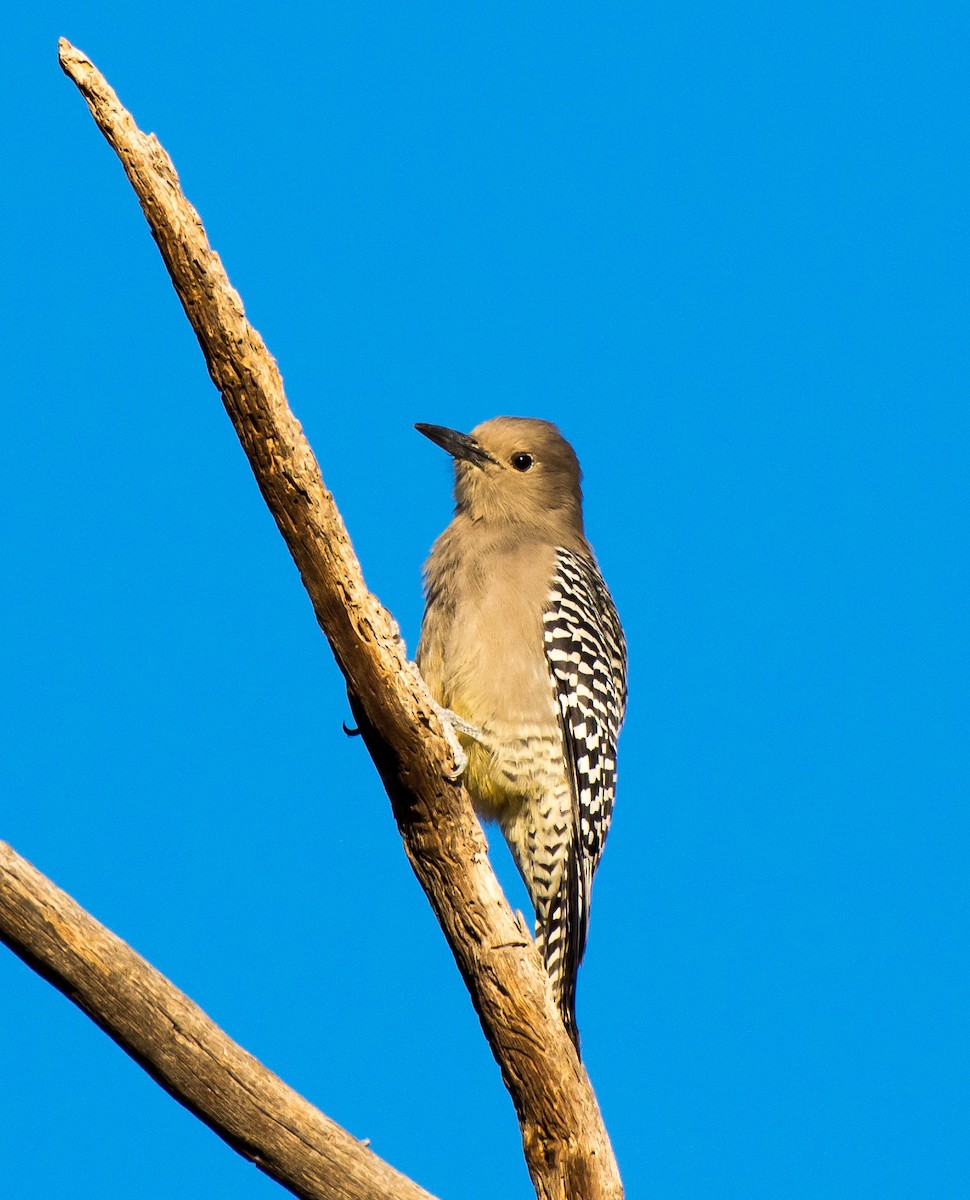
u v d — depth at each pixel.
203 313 9.17
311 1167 9.84
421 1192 10.06
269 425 9.37
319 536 9.63
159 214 9.01
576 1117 10.85
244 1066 9.61
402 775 10.40
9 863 8.91
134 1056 9.48
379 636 9.89
